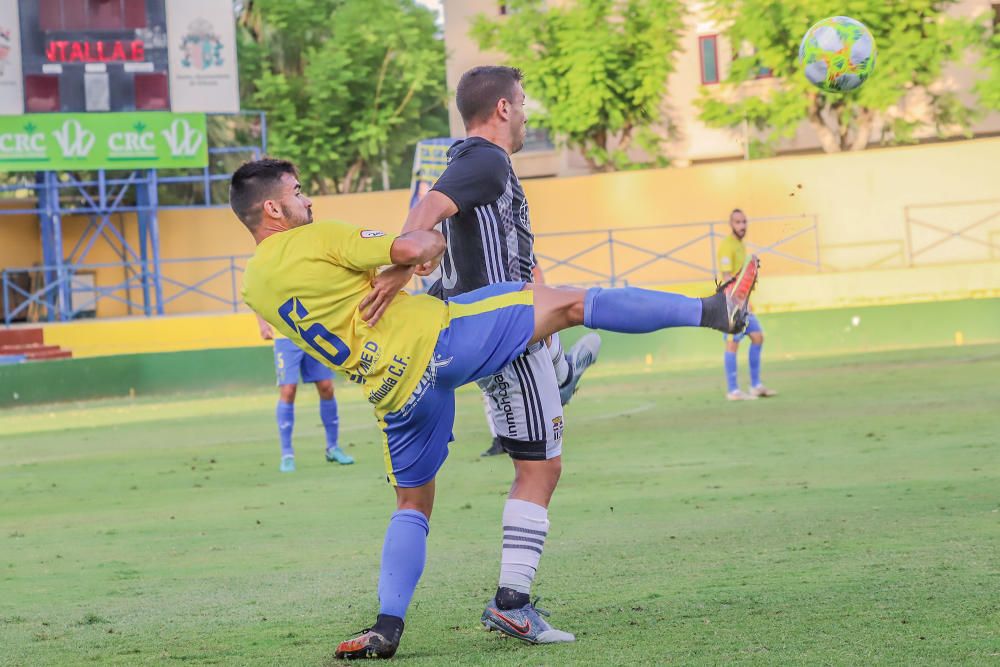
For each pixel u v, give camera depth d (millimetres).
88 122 61719
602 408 33719
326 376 25219
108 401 50625
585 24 76062
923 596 9812
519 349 9281
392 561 9117
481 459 24500
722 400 33969
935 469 18641
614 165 79250
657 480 19594
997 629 8562
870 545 12484
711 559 12328
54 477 25859
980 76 77125
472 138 10102
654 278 71250
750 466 20625
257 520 17891
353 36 80938
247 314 61031
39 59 60906
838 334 50219
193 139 63125
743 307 9320
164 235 74938
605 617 9836
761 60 74375
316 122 80188
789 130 73562
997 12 78125
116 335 60406
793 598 10070
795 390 35031
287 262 9102
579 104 75875
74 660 9234
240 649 9344
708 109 76438
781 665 7805
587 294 9352
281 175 9367
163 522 18250
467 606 10773
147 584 13023
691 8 84062
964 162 67375
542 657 8484
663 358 51125
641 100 76625
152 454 29828
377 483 21750
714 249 70125
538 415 9773
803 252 69250
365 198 75188
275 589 12219
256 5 84250
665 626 9289
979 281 58188
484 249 10156
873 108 71812
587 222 72312
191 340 60781
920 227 67875
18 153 61031
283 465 24859
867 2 70438
